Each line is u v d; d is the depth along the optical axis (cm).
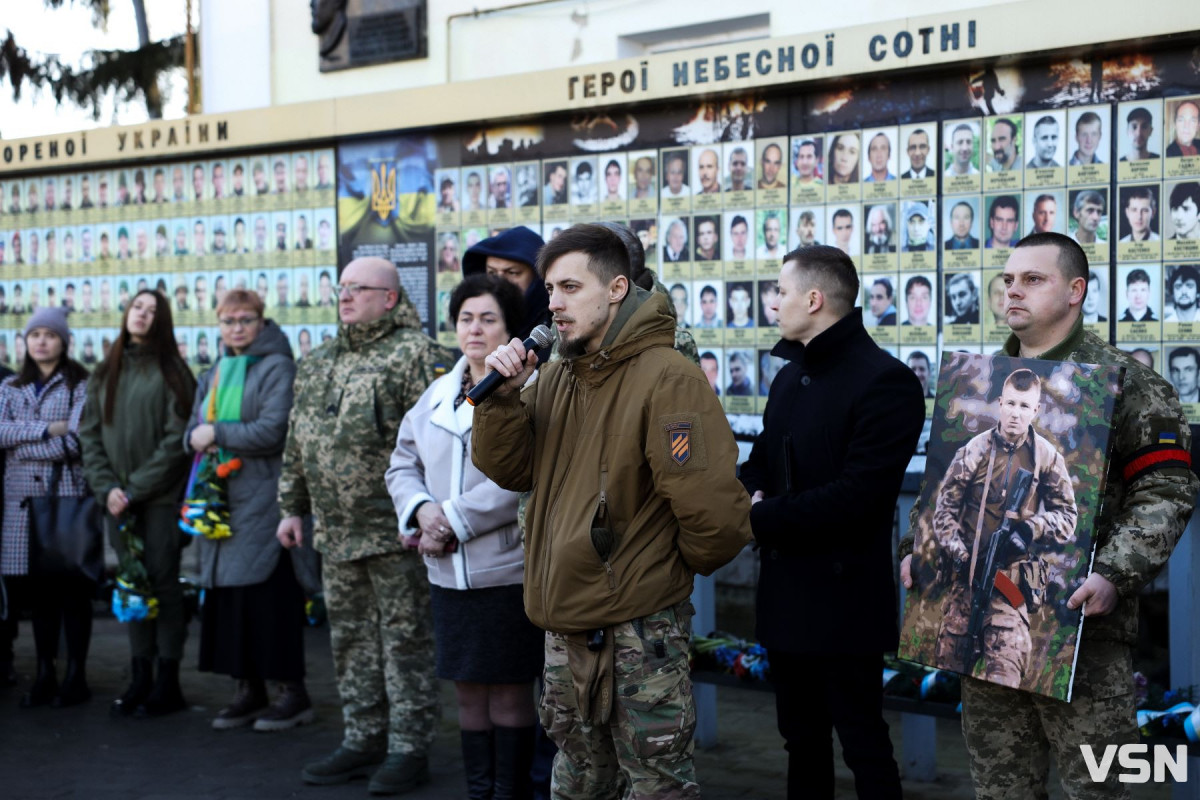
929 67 419
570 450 277
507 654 359
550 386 289
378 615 436
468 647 362
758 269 465
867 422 316
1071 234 404
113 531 522
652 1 606
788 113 456
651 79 476
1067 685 263
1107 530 279
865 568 322
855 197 443
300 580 486
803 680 339
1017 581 275
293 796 421
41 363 548
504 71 649
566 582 266
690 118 478
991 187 418
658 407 265
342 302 430
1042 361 281
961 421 292
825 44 435
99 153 645
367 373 422
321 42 695
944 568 288
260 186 606
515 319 377
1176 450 273
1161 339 392
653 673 267
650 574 267
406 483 382
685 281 483
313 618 671
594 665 267
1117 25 381
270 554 480
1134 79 391
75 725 506
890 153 436
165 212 639
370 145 569
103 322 667
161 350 513
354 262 432
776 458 338
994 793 289
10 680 575
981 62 412
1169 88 385
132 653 525
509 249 400
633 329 271
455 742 479
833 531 317
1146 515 268
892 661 404
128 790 429
